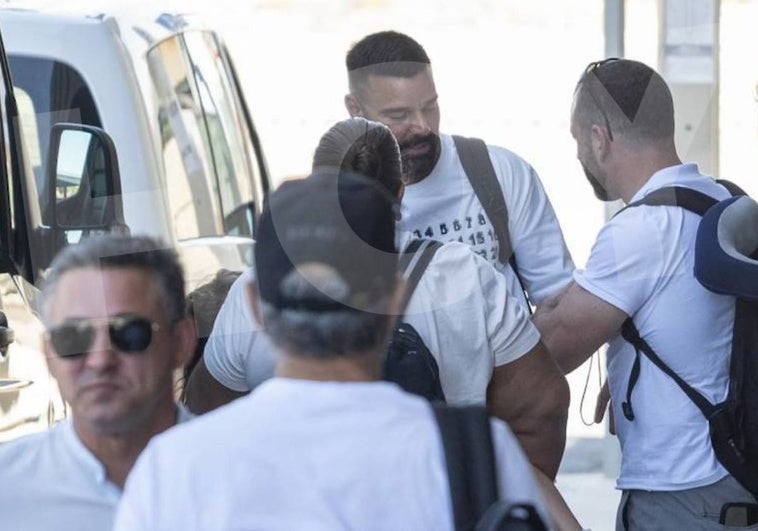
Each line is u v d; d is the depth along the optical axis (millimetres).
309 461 3486
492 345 5082
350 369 3641
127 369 4051
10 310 5473
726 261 5395
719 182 5996
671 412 5691
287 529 3439
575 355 5758
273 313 3629
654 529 5824
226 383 5070
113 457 4098
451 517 3549
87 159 5500
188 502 3447
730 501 5668
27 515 4039
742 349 5629
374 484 3506
